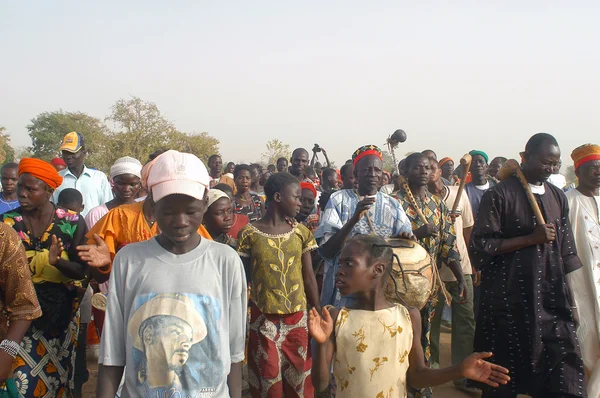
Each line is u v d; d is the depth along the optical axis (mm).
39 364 3799
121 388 2783
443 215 5406
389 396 3000
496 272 4523
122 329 2498
